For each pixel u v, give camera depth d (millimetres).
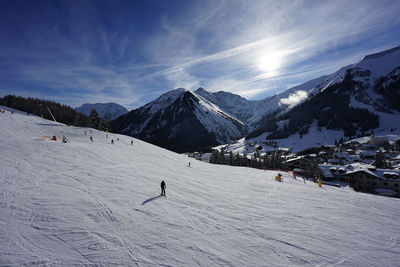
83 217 11570
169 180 24188
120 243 9500
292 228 13508
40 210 11695
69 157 27188
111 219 11781
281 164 76125
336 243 11766
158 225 11875
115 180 20312
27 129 43500
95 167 24750
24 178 17016
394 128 153000
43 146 30359
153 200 16047
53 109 105750
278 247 10766
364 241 12297
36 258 7801
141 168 29094
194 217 13797
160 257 8820
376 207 20719
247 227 13078
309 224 14445
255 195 21969
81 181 18359
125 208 13625
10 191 13914
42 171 19750
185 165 42344
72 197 14289
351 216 17000
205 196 19328
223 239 11148
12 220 10266
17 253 7945
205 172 36344
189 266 8445
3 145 27672
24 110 95312
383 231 14086
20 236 9055
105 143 44000
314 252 10508
